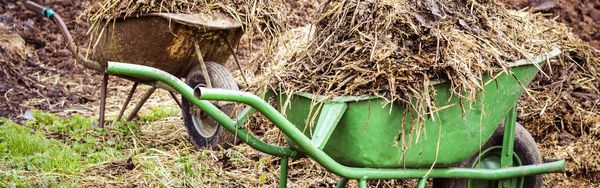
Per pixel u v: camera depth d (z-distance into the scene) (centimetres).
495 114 521
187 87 479
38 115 779
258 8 705
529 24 562
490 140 557
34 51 1065
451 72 491
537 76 766
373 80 485
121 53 712
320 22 543
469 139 515
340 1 534
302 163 677
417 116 488
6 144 692
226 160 688
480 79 497
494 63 509
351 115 485
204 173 661
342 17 526
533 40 540
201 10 690
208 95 450
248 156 700
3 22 1109
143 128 788
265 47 715
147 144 740
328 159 485
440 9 527
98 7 728
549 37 584
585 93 768
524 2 1005
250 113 513
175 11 688
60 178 643
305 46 538
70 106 893
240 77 872
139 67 467
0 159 670
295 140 477
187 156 692
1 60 953
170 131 780
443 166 520
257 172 670
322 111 486
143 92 941
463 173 527
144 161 681
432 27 512
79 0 1152
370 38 510
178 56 703
